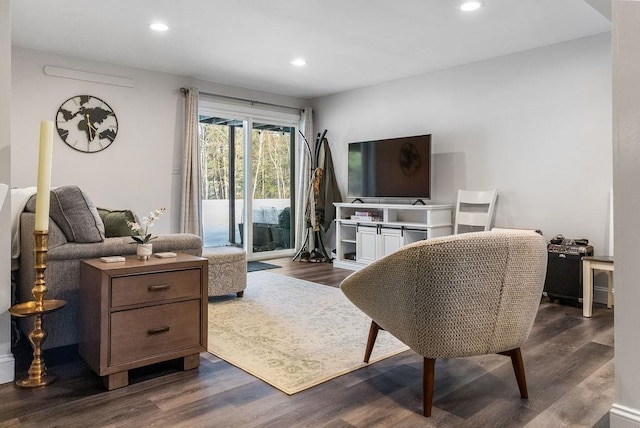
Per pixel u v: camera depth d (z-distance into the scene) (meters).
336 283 4.54
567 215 4.05
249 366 2.36
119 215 2.81
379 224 5.16
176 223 5.30
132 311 2.13
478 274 1.79
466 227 4.84
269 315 3.34
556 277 3.77
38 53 4.31
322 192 6.11
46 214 2.16
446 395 2.05
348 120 6.02
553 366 2.39
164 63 4.77
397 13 3.39
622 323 1.60
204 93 5.48
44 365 2.20
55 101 4.42
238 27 3.70
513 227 4.40
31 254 2.37
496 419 1.82
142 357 2.16
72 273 2.39
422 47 4.20
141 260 2.31
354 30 3.76
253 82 5.57
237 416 1.83
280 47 4.22
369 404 1.95
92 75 4.62
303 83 5.62
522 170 4.33
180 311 2.29
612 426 1.62
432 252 1.76
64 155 4.50
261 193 6.18
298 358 2.48
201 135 5.63
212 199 5.77
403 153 5.11
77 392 2.05
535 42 4.05
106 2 3.23
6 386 2.12
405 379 2.22
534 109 4.24
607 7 2.71
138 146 4.97
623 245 1.60
